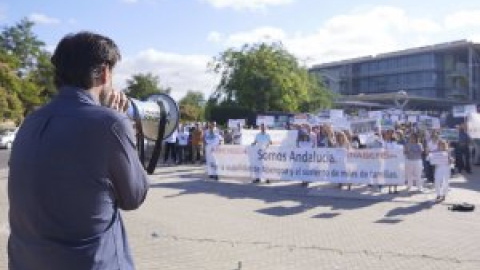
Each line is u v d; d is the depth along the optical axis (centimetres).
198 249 917
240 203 1457
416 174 1695
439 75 11112
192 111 4666
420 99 10131
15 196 218
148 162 263
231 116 5222
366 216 1283
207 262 833
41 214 212
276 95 5300
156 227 1093
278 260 855
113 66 235
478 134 2367
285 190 1723
